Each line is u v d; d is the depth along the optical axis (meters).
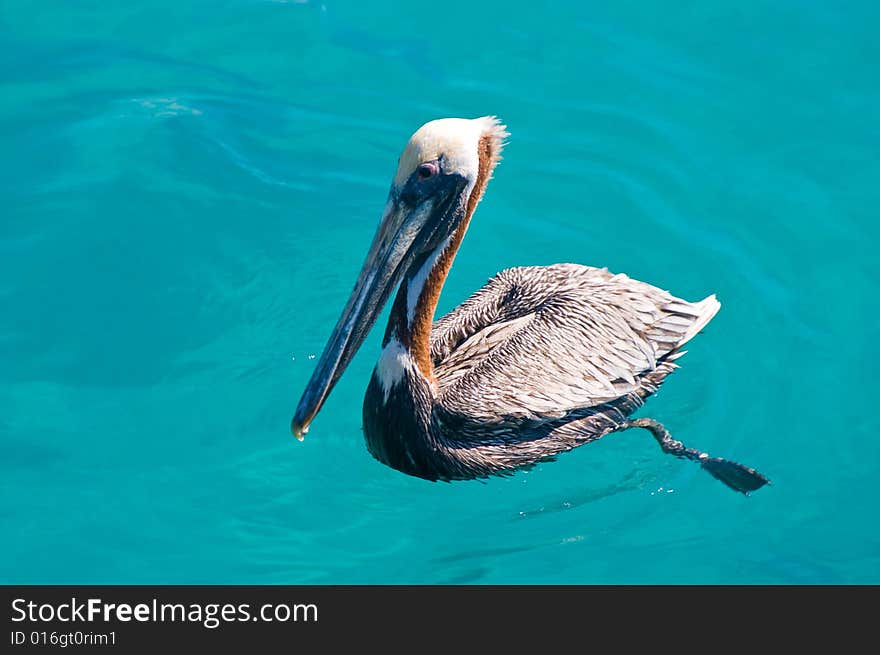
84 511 8.84
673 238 11.40
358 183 11.95
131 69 13.05
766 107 12.76
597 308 9.44
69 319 10.44
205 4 13.89
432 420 8.96
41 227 11.20
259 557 8.55
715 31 13.70
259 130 12.43
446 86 12.97
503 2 13.95
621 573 8.46
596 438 9.45
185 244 11.18
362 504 9.03
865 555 8.57
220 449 9.42
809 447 9.48
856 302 10.76
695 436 9.61
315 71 13.13
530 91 12.92
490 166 8.85
